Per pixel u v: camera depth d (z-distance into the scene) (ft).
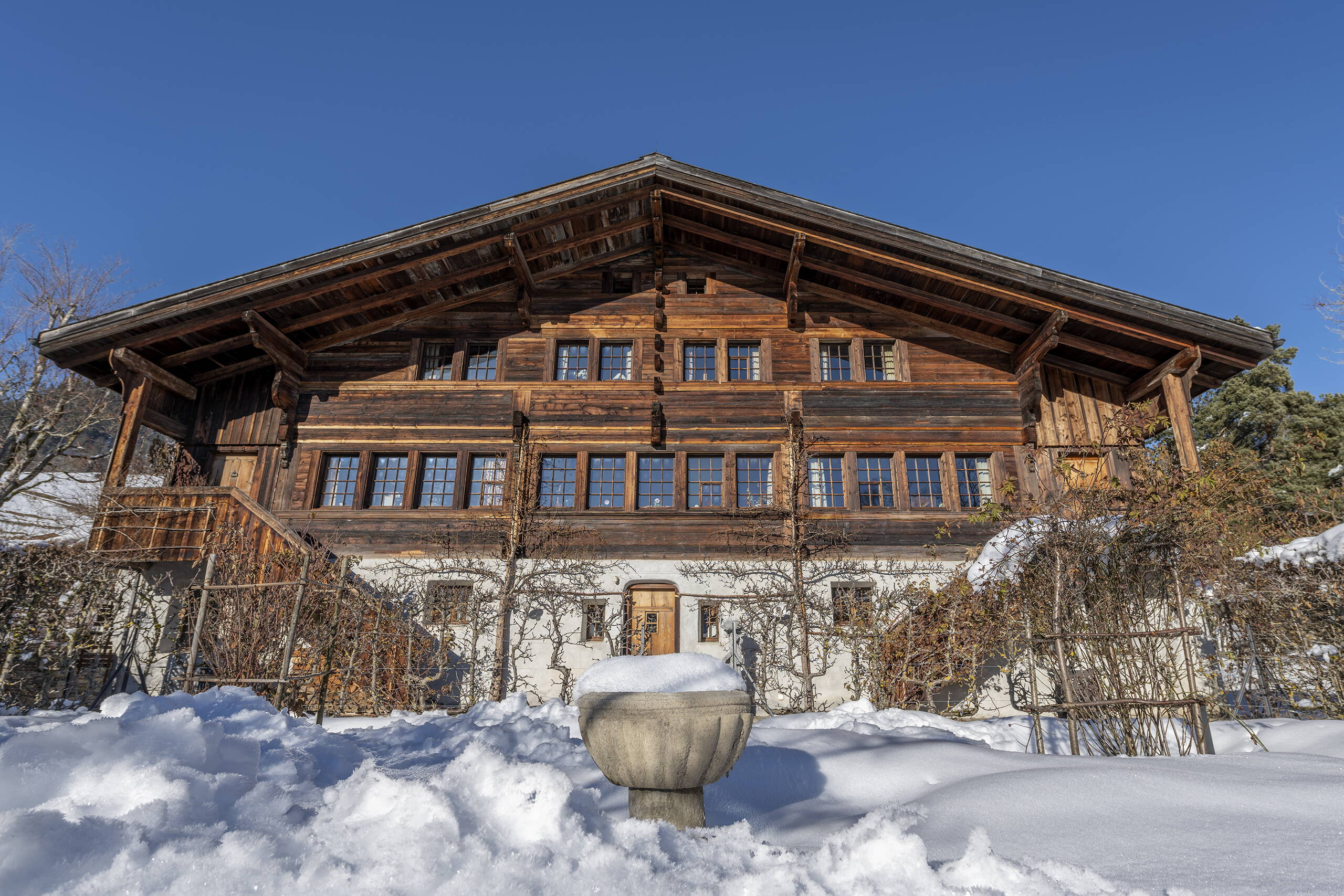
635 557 44.88
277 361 47.47
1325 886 6.97
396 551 45.29
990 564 29.14
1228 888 7.15
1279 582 29.58
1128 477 44.32
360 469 47.67
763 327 50.78
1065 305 44.16
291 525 46.09
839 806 12.50
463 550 45.03
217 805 8.19
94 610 41.91
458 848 7.52
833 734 17.62
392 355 50.55
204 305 44.16
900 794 12.98
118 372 45.14
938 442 47.44
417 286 48.62
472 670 39.91
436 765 14.98
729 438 47.83
